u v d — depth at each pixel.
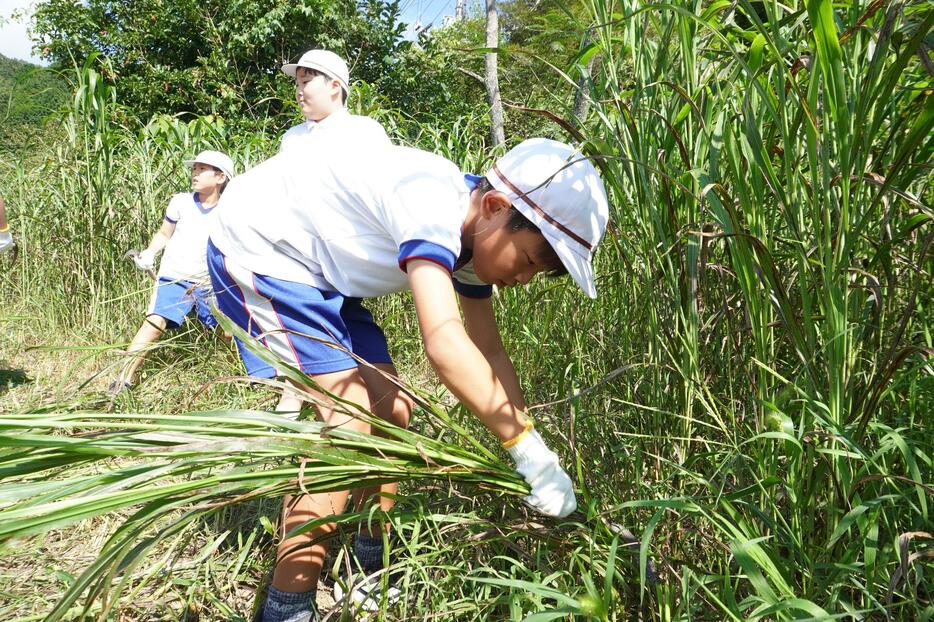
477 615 1.57
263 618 1.68
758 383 1.59
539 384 2.53
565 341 2.49
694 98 1.55
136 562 1.16
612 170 1.77
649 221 1.71
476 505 1.86
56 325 5.31
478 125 4.89
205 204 4.14
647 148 1.64
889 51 1.47
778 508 1.52
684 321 1.62
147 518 1.19
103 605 1.13
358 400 1.70
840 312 1.27
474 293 1.89
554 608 1.38
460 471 1.50
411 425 2.45
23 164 6.13
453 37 16.73
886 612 1.11
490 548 1.84
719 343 1.76
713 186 1.36
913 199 1.24
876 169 1.36
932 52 1.13
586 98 1.75
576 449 1.74
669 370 1.75
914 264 1.49
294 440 1.36
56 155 5.58
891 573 1.33
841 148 1.23
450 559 1.80
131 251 4.27
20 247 5.92
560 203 1.45
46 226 5.66
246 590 1.99
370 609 1.66
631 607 1.59
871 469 1.36
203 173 4.09
